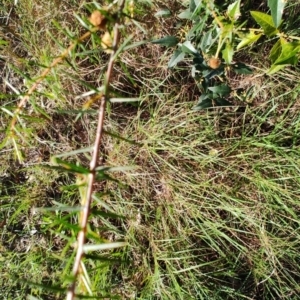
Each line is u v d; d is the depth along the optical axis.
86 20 0.30
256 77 0.43
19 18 0.44
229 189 0.44
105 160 0.45
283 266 0.45
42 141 0.45
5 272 0.46
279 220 0.44
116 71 0.44
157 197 0.45
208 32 0.36
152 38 0.42
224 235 0.44
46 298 0.46
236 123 0.44
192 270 0.45
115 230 0.45
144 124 0.44
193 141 0.43
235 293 0.45
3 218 0.47
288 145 0.44
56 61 0.29
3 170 0.46
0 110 0.45
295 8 0.41
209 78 0.38
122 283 0.46
